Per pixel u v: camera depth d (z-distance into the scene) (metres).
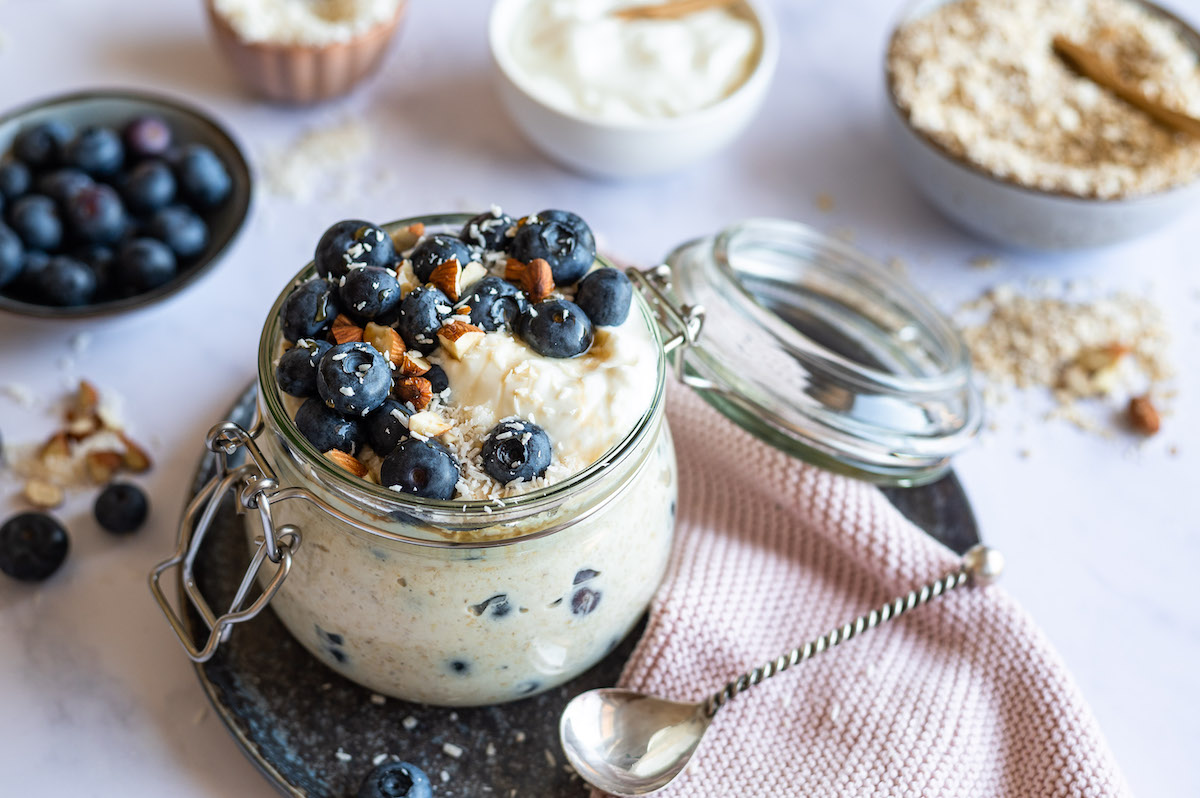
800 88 0.65
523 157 0.62
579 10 0.61
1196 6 0.69
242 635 0.47
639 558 0.44
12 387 0.53
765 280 0.53
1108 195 0.56
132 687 0.47
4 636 0.48
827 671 0.47
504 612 0.43
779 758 0.45
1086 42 0.62
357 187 0.60
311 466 0.40
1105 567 0.53
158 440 0.53
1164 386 0.57
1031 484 0.55
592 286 0.43
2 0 0.64
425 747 0.46
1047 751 0.45
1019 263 0.60
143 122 0.57
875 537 0.48
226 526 0.49
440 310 0.42
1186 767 0.49
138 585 0.49
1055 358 0.57
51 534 0.49
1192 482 0.55
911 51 0.61
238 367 0.55
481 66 0.65
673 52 0.60
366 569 0.42
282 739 0.45
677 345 0.46
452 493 0.40
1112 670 0.50
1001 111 0.59
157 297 0.53
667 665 0.47
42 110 0.57
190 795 0.46
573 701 0.46
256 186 0.57
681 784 0.45
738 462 0.50
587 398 0.41
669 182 0.62
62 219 0.55
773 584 0.49
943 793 0.45
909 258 0.60
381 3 0.60
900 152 0.59
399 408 0.41
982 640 0.47
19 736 0.46
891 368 0.53
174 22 0.65
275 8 0.59
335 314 0.42
